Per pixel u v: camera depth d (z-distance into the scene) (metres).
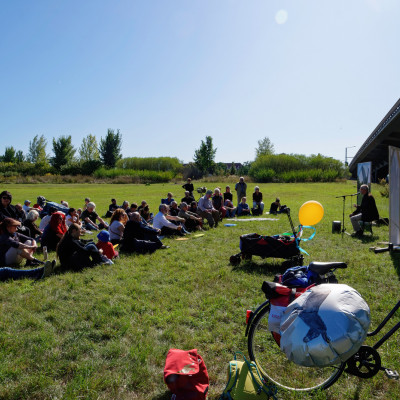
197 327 4.18
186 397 2.72
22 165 63.16
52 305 4.79
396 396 2.91
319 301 2.48
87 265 6.66
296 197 24.42
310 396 2.94
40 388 3.04
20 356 3.52
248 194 27.48
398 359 3.37
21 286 5.64
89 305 4.80
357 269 6.36
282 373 3.21
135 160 64.56
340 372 2.90
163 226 10.14
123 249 8.05
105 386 3.08
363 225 9.68
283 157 54.47
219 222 13.09
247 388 2.80
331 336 2.31
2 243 6.79
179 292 5.33
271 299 2.95
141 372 3.24
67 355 3.54
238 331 4.05
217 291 5.34
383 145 26.22
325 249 8.14
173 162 63.47
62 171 61.12
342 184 43.47
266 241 6.66
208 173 60.91
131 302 4.91
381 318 4.24
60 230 8.37
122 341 3.83
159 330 4.11
